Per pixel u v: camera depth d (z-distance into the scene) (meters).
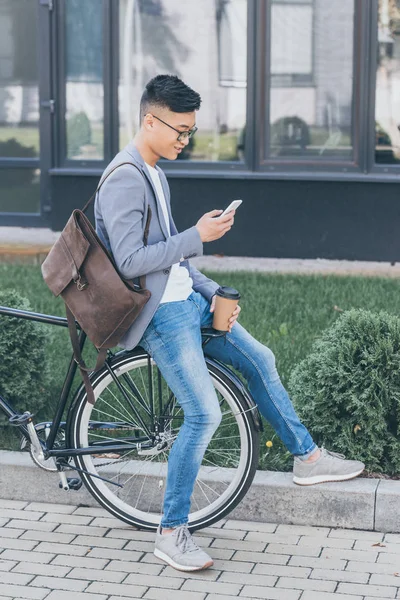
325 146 11.35
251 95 11.36
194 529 4.98
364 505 5.05
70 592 4.50
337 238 11.35
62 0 11.70
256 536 5.03
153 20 11.59
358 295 9.12
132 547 4.93
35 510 5.35
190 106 4.50
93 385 4.98
